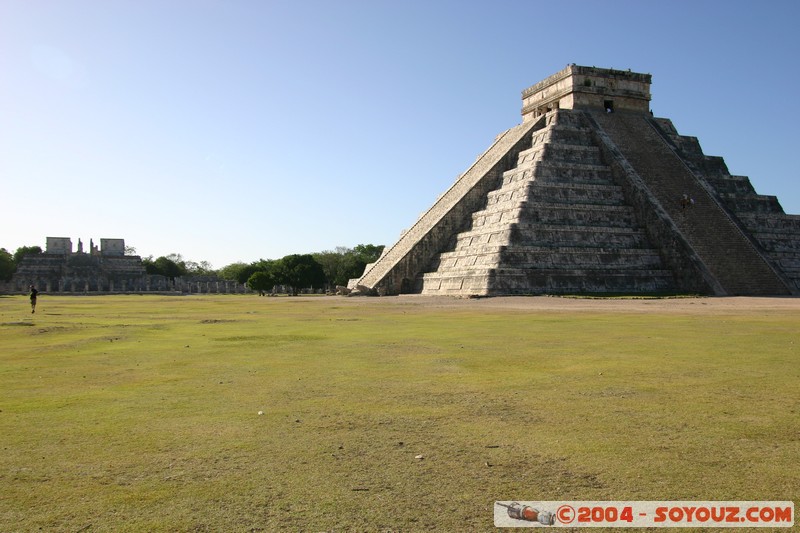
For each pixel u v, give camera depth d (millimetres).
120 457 9602
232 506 7781
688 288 64438
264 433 10844
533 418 11703
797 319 32469
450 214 80188
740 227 69312
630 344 22156
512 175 78688
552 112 83375
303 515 7512
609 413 12008
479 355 19797
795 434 10461
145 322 36812
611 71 86188
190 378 16125
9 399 13633
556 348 21281
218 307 58562
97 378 16234
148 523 7316
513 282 63375
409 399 13398
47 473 8922
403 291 78000
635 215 72875
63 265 163000
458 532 7059
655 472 8797
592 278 65938
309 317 39750
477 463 9258
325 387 14766
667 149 80375
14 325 34531
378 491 8234
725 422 11250
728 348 20688
